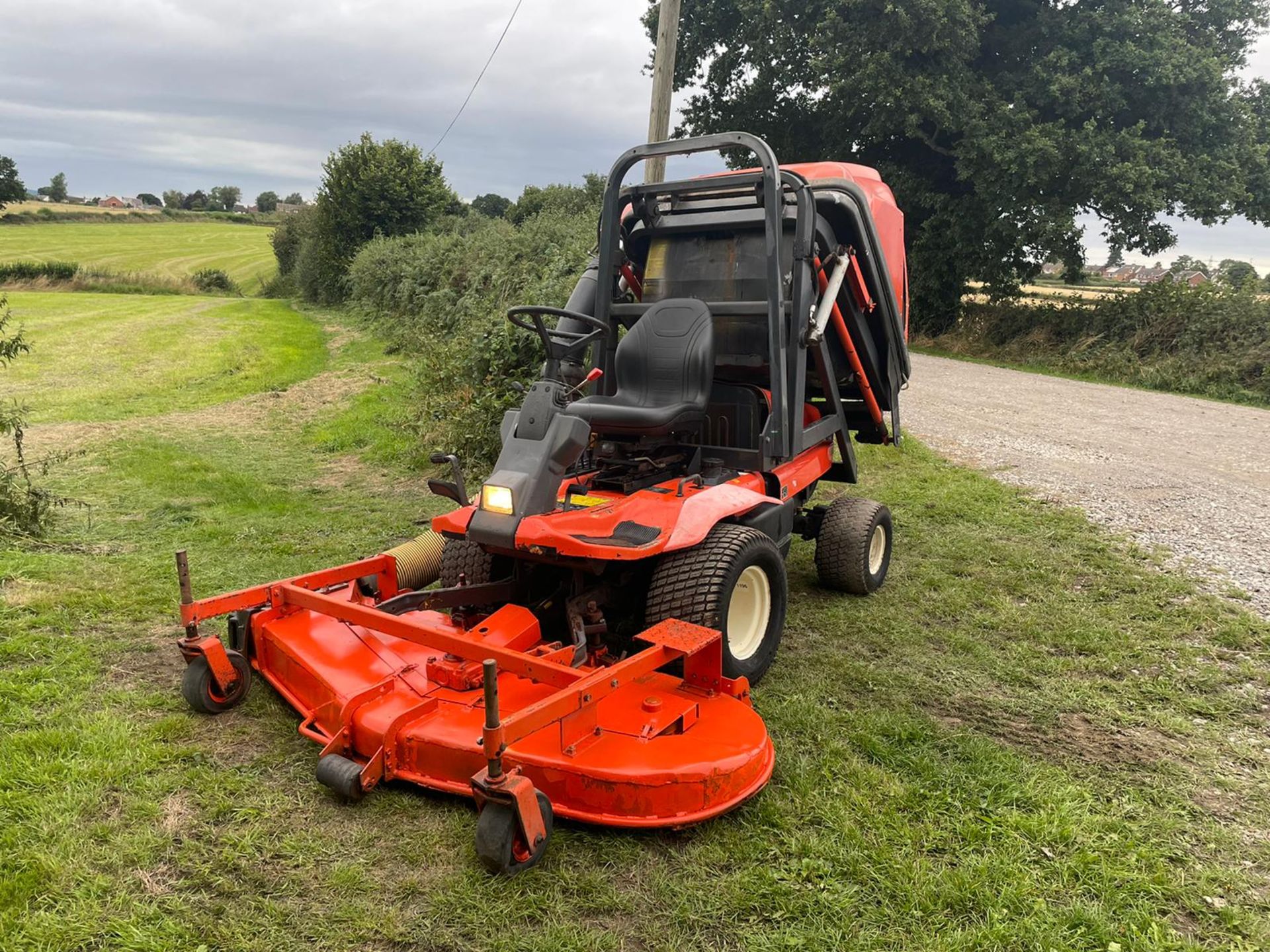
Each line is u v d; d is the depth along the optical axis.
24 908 2.68
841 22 22.14
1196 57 20.62
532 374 9.30
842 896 2.84
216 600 3.89
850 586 5.94
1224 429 13.17
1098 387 18.34
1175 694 4.54
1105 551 6.95
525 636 3.79
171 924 2.63
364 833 3.09
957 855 3.10
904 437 11.27
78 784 3.32
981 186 21.94
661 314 4.91
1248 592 6.09
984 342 24.23
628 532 4.04
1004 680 4.70
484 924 2.68
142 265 59.72
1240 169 20.91
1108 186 20.70
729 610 4.23
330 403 14.08
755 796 3.37
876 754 3.77
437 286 22.33
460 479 4.46
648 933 2.67
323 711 3.57
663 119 10.07
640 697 3.55
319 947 2.59
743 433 5.18
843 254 5.36
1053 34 21.83
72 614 5.09
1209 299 19.58
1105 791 3.59
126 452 10.19
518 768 3.08
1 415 7.04
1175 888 2.96
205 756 3.58
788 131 26.88
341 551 6.67
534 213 31.47
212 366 18.12
